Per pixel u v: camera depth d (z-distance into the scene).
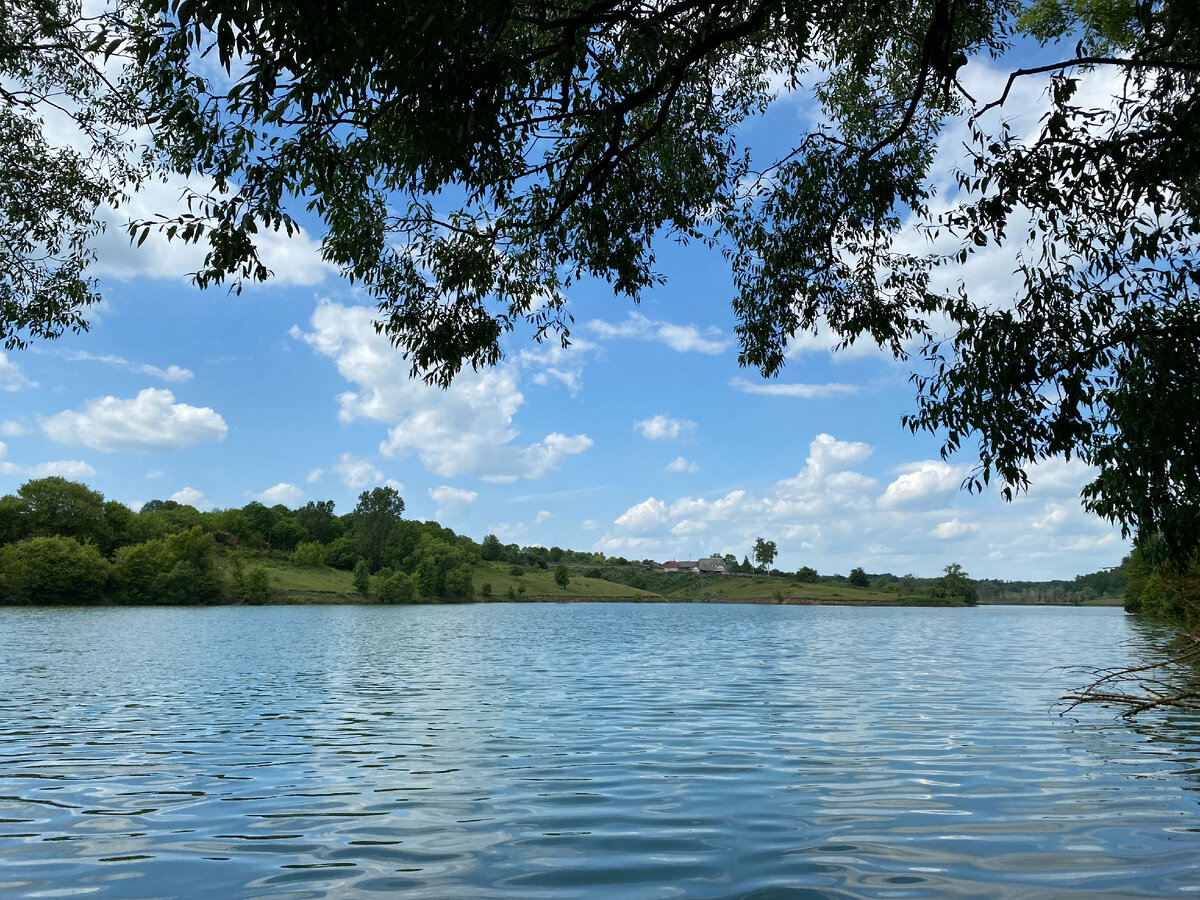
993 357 9.07
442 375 11.25
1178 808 8.27
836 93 13.02
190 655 34.84
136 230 7.89
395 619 85.44
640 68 9.88
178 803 8.79
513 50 8.91
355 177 9.19
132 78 12.70
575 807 8.40
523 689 21.27
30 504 134.25
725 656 33.97
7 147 13.50
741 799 8.73
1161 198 9.05
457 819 7.92
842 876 6.05
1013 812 8.11
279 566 173.50
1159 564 10.20
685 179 12.35
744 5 9.61
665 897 5.55
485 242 11.25
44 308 13.64
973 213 9.41
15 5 12.28
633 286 11.93
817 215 11.91
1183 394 8.70
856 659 31.94
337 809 8.42
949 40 9.70
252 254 8.07
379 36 6.55
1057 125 8.73
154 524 158.38
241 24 6.00
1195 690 18.91
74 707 17.92
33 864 6.50
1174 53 9.75
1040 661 29.94
